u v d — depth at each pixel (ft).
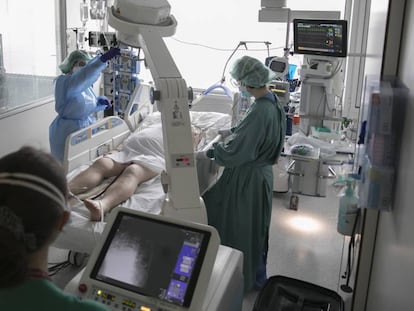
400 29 5.68
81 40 13.69
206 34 15.48
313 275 9.58
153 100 6.45
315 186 11.46
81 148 9.74
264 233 8.91
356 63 14.66
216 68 15.74
